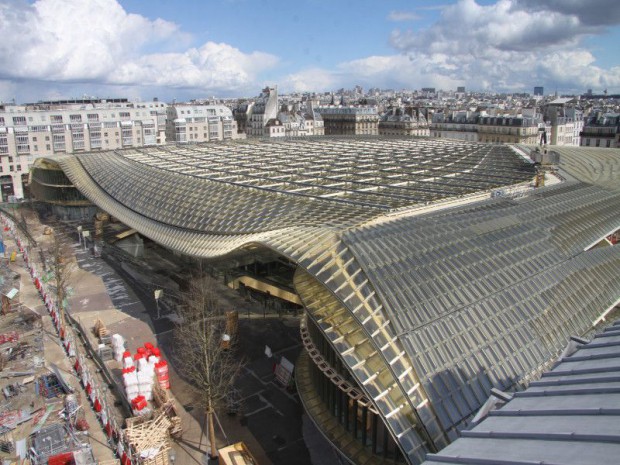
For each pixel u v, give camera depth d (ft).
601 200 263.70
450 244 171.53
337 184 281.54
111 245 418.10
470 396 127.75
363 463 139.64
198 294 250.98
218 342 229.45
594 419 65.92
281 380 208.13
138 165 398.01
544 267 176.55
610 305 180.34
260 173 325.42
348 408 150.00
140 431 167.53
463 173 312.91
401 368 126.62
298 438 176.24
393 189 266.36
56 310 279.69
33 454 166.09
